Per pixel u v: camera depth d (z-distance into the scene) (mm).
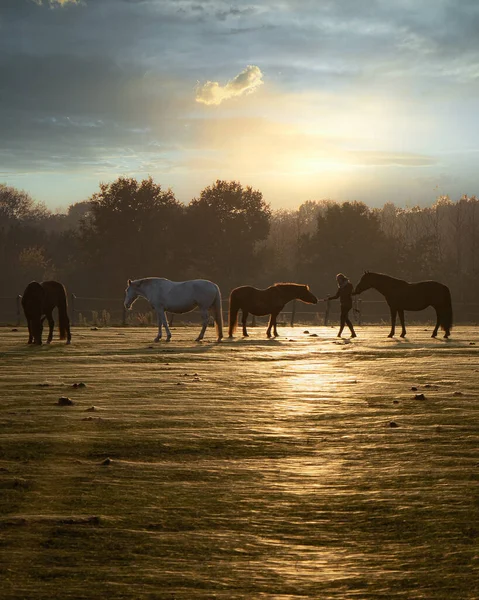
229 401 12664
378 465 8461
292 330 33438
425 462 8570
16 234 103812
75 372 16766
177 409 11812
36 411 11500
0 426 10328
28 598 4961
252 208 90562
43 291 24125
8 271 91188
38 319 24016
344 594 5051
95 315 43531
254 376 16047
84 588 5125
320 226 89750
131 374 16391
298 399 12891
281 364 18484
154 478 7914
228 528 6375
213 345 23906
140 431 10078
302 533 6273
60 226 172250
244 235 90375
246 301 27797
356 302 53844
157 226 89375
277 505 7000
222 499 7176
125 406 12078
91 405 12164
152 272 87250
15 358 19766
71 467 8320
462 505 6953
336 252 87938
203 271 91062
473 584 5184
